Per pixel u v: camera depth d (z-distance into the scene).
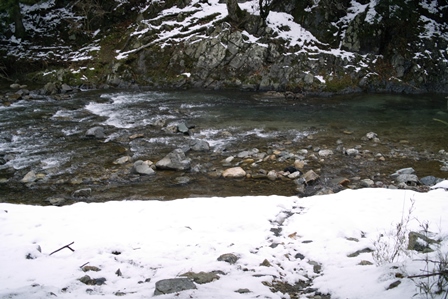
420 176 9.48
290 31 19.61
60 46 21.12
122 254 4.80
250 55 18.88
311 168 9.99
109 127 13.01
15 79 19.78
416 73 19.11
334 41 19.66
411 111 15.46
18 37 21.38
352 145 11.65
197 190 8.73
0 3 20.28
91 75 19.11
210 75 18.92
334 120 14.15
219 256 4.71
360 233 5.47
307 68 18.70
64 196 8.45
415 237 4.69
